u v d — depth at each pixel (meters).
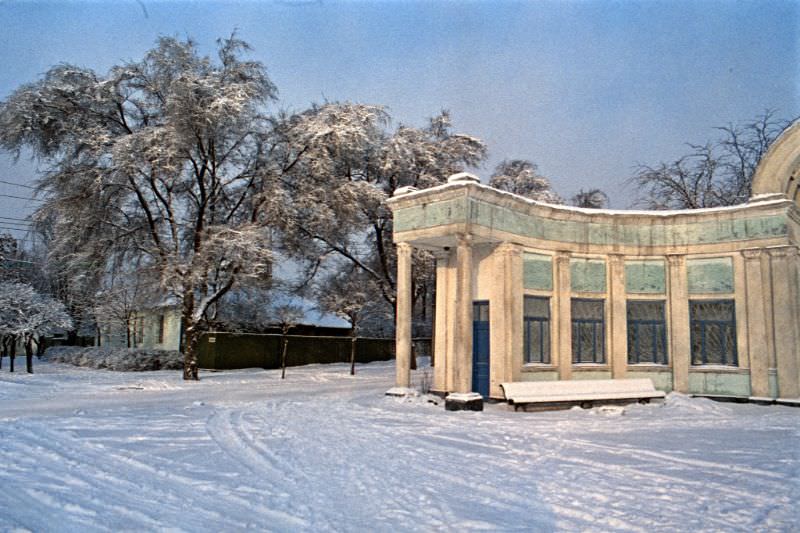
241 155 28.66
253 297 31.22
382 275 36.81
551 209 19.52
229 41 28.02
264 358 35.59
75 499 7.27
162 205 27.98
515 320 18.36
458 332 16.94
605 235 20.66
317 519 6.57
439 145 37.84
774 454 10.40
